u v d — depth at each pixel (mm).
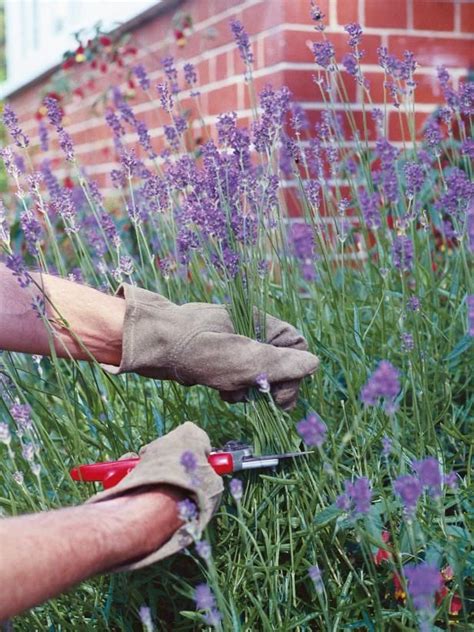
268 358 874
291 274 1168
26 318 877
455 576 781
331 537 887
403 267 1010
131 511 697
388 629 838
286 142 1126
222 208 943
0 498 885
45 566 605
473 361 1047
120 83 2486
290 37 1760
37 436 990
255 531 900
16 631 902
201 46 2061
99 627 908
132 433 1086
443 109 1230
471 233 957
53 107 1152
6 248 936
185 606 931
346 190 1630
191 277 1234
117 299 909
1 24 7609
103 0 2605
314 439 717
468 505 869
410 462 896
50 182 1514
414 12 1860
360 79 1218
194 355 866
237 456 861
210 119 2041
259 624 884
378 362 1076
